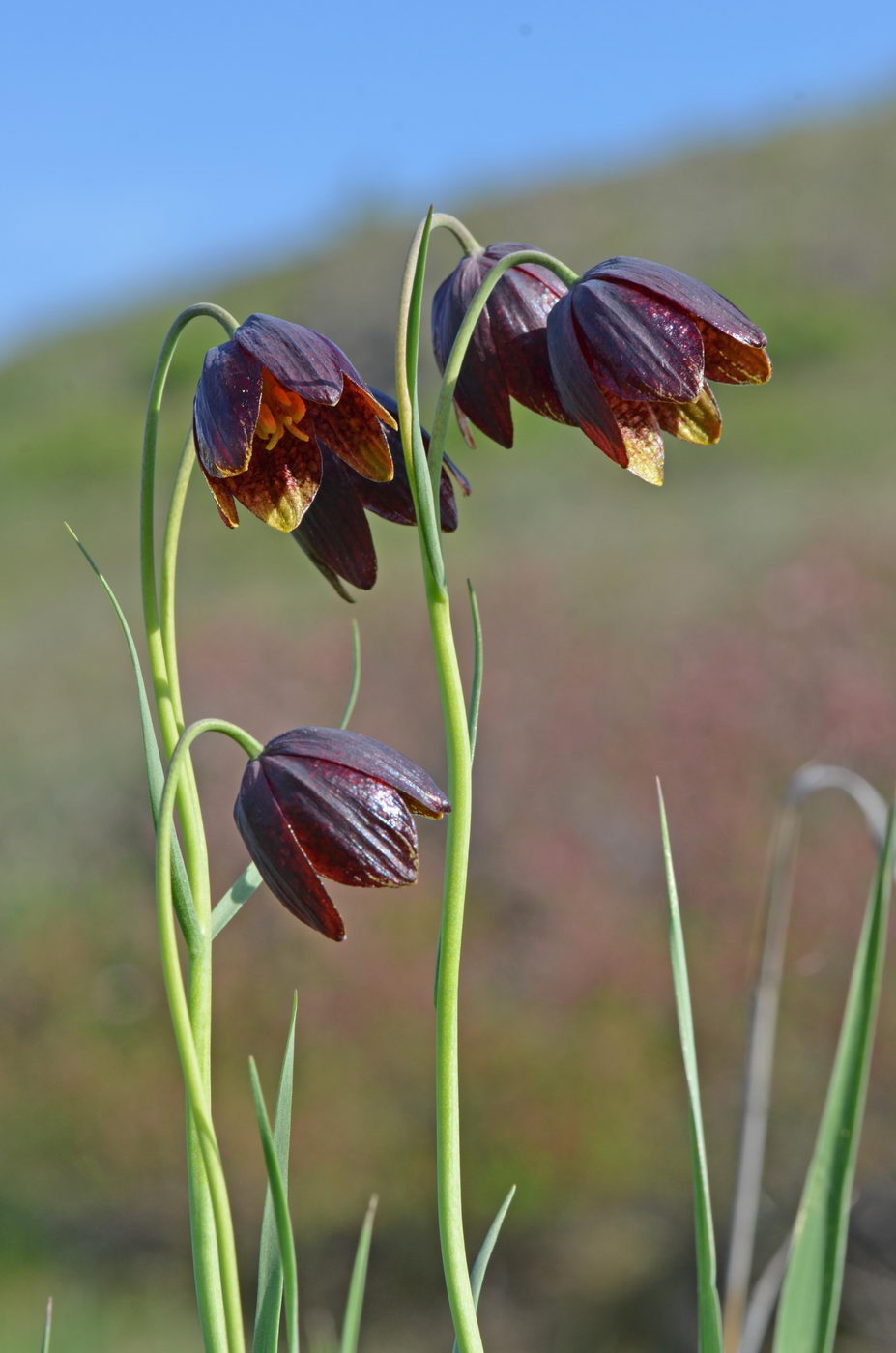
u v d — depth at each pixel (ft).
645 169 99.96
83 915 29.45
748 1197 7.91
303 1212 23.27
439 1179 4.51
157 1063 26.04
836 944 23.91
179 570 51.96
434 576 4.45
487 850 28.17
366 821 4.72
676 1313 21.08
